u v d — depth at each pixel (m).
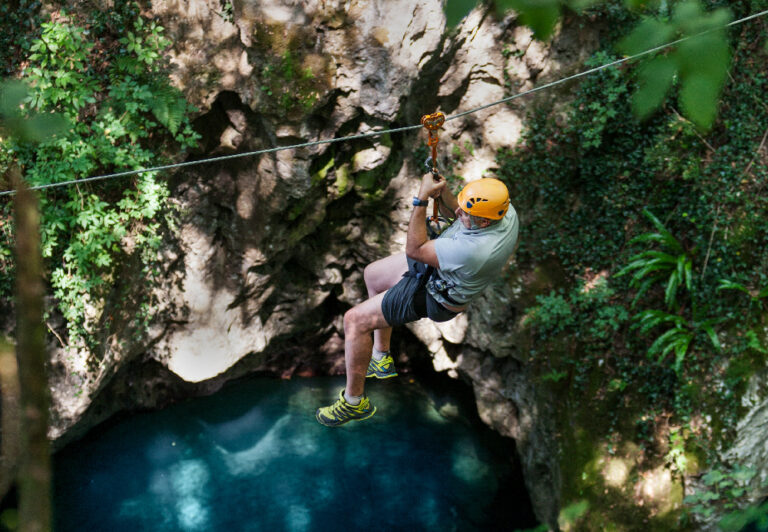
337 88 9.95
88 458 12.20
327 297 13.45
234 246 11.64
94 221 9.70
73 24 9.29
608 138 10.49
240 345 12.57
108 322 10.70
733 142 9.64
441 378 14.05
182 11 9.70
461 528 11.52
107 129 9.55
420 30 9.72
